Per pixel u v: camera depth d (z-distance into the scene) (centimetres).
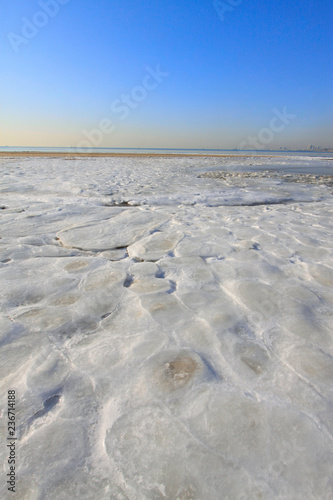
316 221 505
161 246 371
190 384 153
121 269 302
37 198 687
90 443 125
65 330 201
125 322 210
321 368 166
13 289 258
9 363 170
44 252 355
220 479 110
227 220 507
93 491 108
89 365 168
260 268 301
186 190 840
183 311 222
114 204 644
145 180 1061
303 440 124
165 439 125
